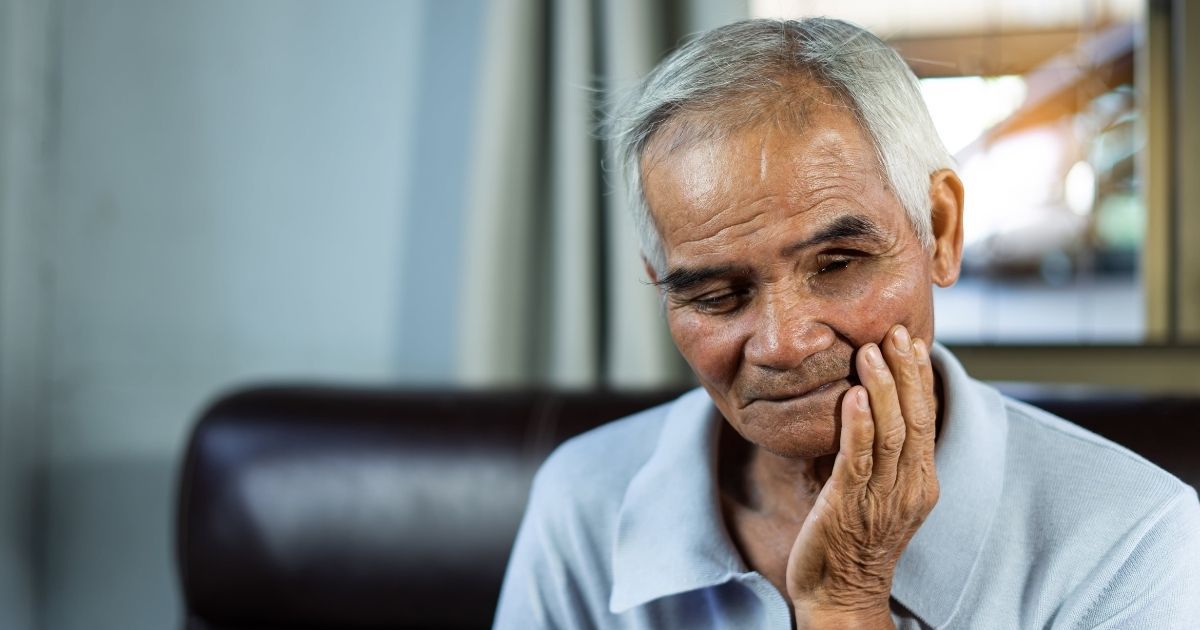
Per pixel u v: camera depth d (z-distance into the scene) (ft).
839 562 1.74
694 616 2.09
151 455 4.90
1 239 4.59
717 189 1.59
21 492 4.78
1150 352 4.17
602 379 4.20
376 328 4.69
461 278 4.36
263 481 3.41
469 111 4.56
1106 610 1.84
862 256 1.63
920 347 1.64
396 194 4.64
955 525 1.90
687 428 2.19
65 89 4.87
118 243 4.87
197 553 3.44
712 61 1.66
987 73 4.50
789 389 1.67
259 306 4.78
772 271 1.61
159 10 4.79
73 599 4.99
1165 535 1.84
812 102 1.59
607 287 4.15
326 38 4.66
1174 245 4.27
